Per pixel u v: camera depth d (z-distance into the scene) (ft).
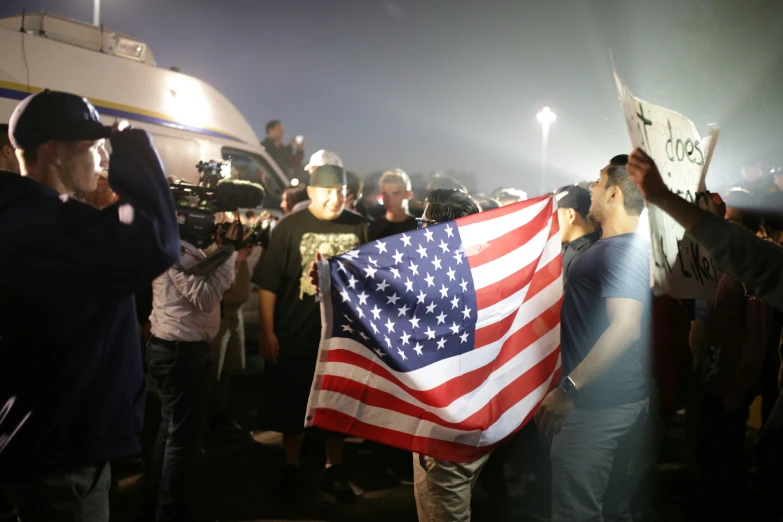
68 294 6.94
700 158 9.99
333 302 8.73
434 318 9.18
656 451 12.37
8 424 6.98
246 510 14.52
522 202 10.11
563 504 9.81
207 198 11.60
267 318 15.46
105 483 7.68
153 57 22.68
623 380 9.73
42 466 7.08
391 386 8.98
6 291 6.82
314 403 8.79
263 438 18.95
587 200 13.15
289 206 20.75
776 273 7.51
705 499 14.66
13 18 19.65
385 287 8.93
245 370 22.76
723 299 13.85
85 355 7.16
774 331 13.50
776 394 14.06
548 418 9.93
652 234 8.58
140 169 7.18
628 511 10.71
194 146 22.86
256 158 26.17
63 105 7.48
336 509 14.75
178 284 11.92
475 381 9.48
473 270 9.50
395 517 14.44
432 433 9.14
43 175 7.59
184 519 12.44
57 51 19.17
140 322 14.49
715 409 14.42
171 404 12.39
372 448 18.38
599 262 9.73
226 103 24.98
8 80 17.90
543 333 10.01
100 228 6.97
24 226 6.86
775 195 15.35
